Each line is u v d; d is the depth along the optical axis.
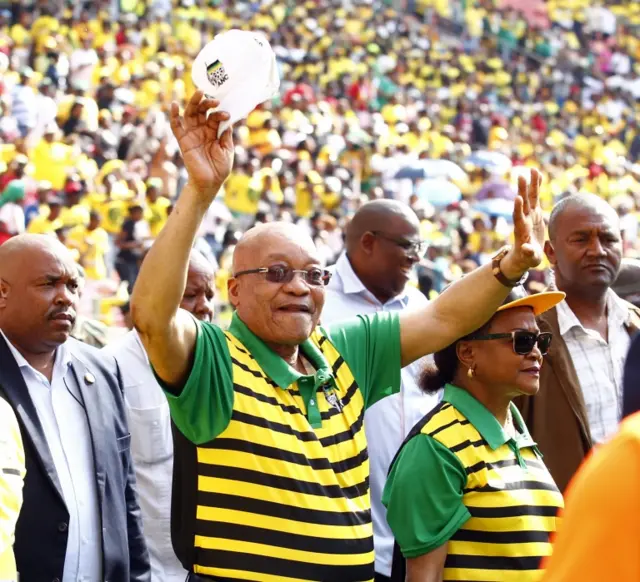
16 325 5.35
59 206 16.67
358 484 4.62
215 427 4.40
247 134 23.42
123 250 16.45
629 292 7.50
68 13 26.42
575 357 6.36
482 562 4.88
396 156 25.59
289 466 4.40
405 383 6.73
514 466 5.06
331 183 21.88
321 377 4.66
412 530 4.87
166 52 27.12
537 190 4.83
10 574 3.94
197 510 4.36
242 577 4.29
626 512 2.39
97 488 5.36
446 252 21.11
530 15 40.78
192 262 6.53
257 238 4.69
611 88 38.00
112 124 21.33
